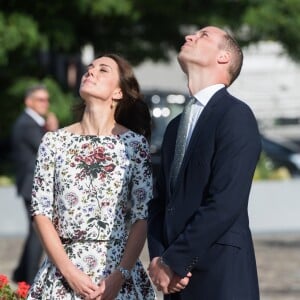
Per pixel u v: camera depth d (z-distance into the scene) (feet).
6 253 88.89
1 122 134.51
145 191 36.99
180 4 132.77
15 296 41.96
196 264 32.45
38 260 69.26
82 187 36.14
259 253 88.79
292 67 212.43
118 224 36.35
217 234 32.01
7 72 132.67
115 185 36.40
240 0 133.08
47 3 127.24
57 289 35.91
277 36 136.87
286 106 211.20
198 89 34.19
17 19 124.88
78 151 36.52
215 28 34.71
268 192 109.19
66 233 36.09
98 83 37.09
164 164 34.50
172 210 33.30
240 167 32.17
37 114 71.15
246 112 33.06
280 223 108.78
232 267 32.48
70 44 130.41
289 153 141.79
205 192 32.83
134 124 38.06
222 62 34.19
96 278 35.91
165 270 32.45
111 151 36.65
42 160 36.63
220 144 32.58
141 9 131.54
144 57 140.56
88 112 37.27
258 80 213.66
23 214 104.42
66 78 148.05
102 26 136.87
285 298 66.44
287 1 134.41
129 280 36.52
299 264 81.56
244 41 136.77
